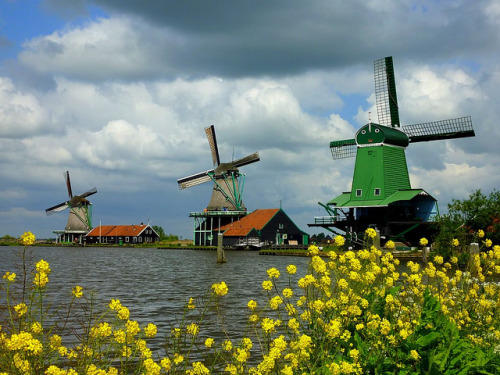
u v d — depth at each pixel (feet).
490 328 27.96
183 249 315.37
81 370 19.62
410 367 22.03
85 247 378.94
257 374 20.08
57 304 62.69
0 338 18.02
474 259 33.71
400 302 26.48
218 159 300.40
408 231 171.73
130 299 76.69
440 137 181.57
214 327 51.06
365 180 178.60
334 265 27.30
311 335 23.82
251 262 180.24
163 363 21.24
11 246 422.00
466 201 125.39
